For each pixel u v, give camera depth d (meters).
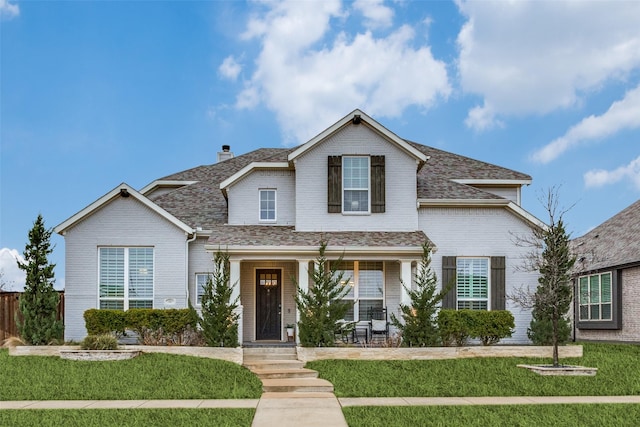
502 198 22.83
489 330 19.92
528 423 11.34
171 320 20.14
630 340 25.44
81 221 21.86
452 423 11.34
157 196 27.53
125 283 21.78
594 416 11.90
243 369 16.64
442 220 23.02
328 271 22.44
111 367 16.34
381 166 22.61
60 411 12.25
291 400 13.64
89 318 20.16
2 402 13.30
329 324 18.92
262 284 23.19
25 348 18.34
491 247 22.92
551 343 19.95
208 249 20.62
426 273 20.80
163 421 11.50
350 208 22.66
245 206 23.88
